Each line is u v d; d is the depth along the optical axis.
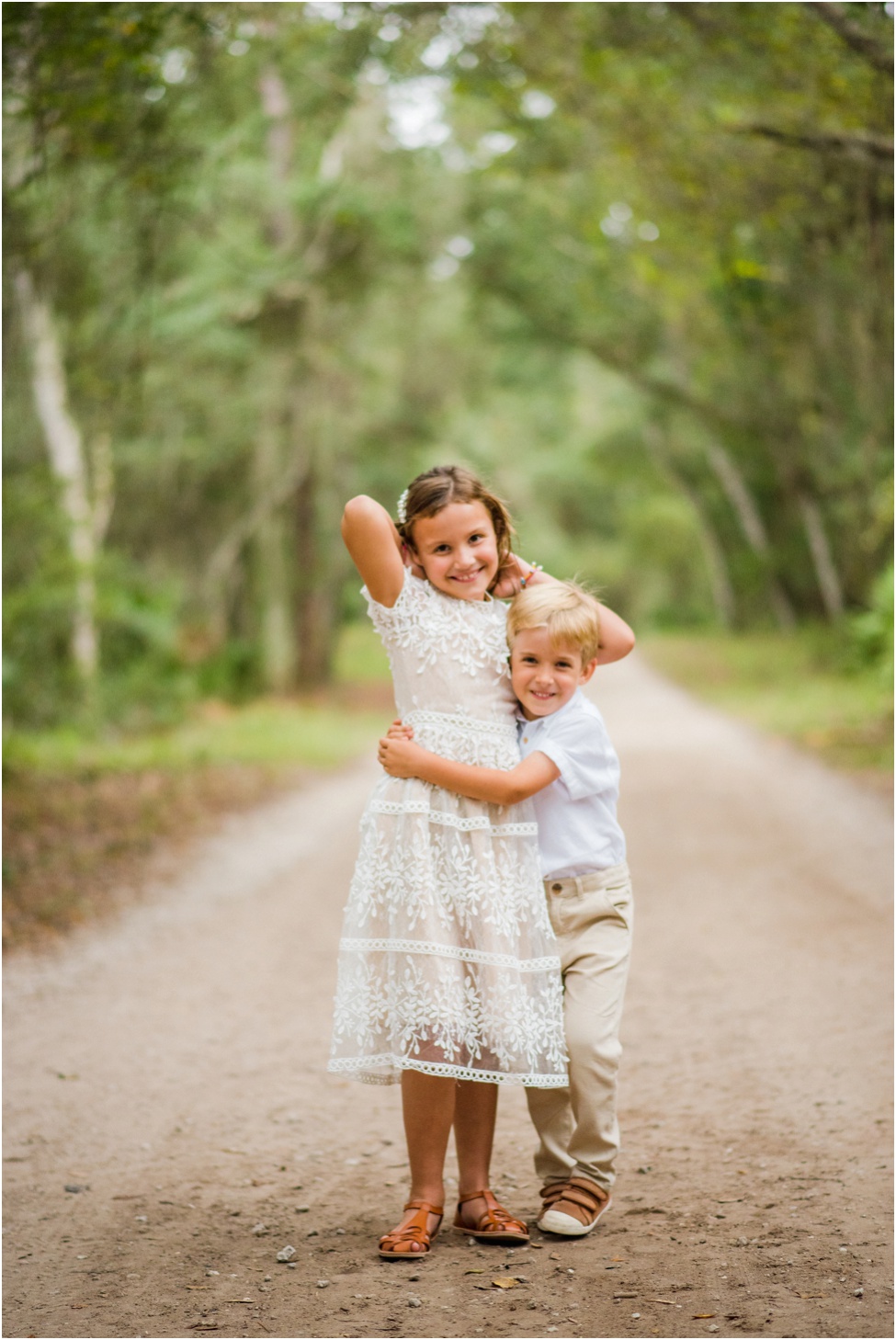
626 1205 4.31
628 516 58.12
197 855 11.89
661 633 56.28
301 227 22.22
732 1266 3.73
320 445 27.69
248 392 24.17
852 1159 4.54
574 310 26.39
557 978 4.14
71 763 16.22
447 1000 3.99
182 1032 6.74
